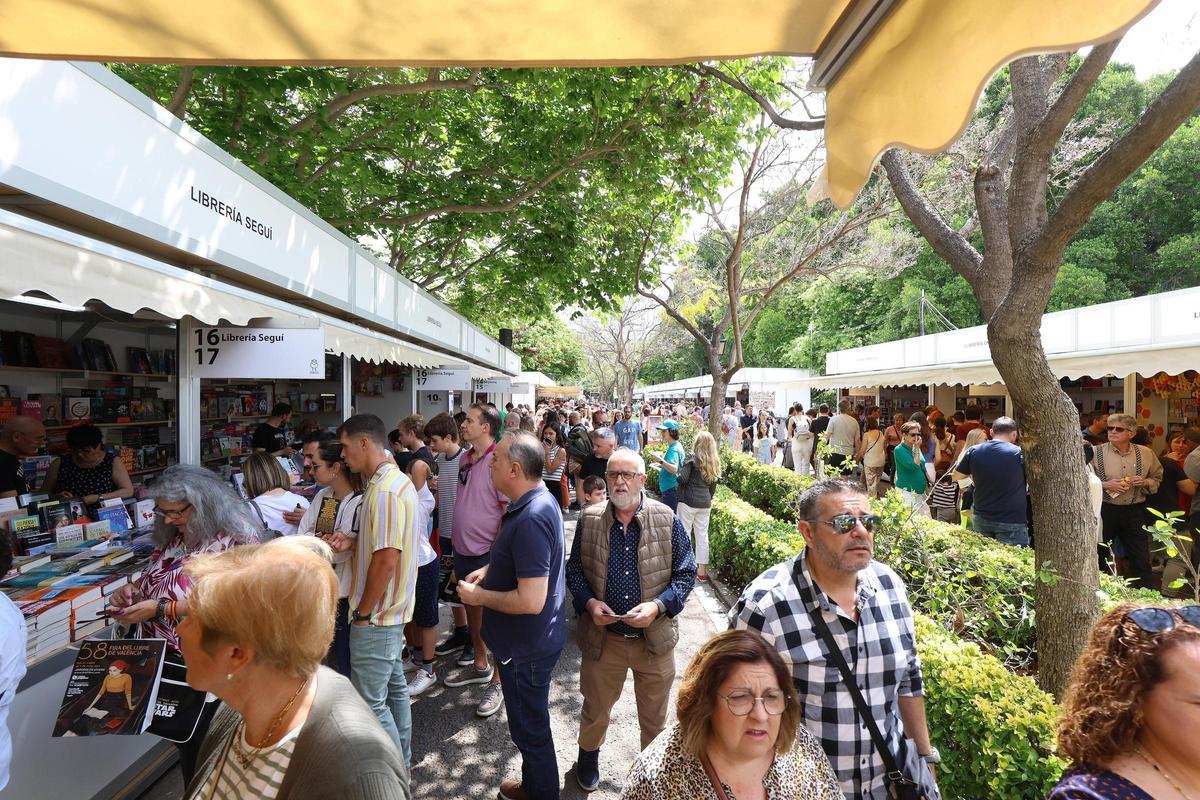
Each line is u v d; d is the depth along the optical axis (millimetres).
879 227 14312
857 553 2018
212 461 7684
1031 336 3297
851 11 1210
